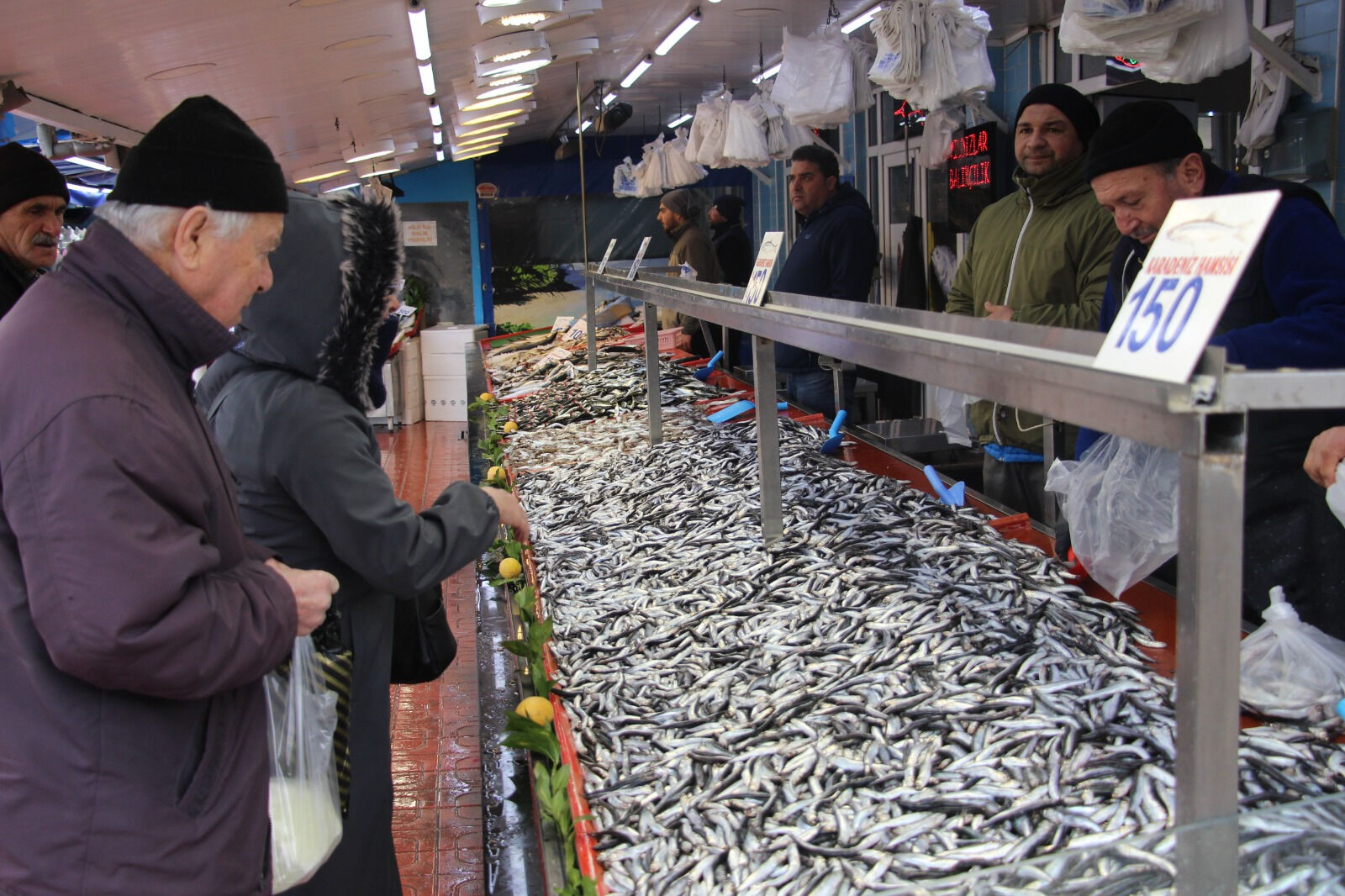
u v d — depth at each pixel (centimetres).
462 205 1302
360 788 190
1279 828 108
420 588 186
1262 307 223
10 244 304
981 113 532
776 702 185
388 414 1099
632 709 191
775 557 263
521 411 539
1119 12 268
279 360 180
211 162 136
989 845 134
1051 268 329
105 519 123
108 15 307
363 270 176
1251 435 228
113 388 128
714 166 807
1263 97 414
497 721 200
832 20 555
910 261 758
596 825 154
